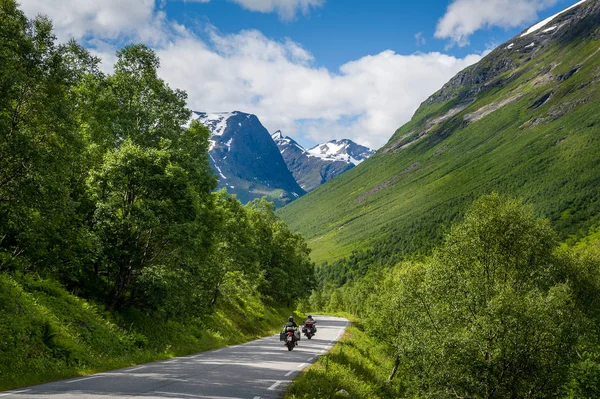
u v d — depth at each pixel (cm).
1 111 1836
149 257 2545
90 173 2309
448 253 3250
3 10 1838
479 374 2466
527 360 2398
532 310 2445
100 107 2686
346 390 1522
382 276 9425
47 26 1933
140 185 2309
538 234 3216
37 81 1880
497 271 3136
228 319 4016
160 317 2750
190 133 3170
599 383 2292
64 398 944
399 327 3869
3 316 1489
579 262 4297
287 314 7175
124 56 2930
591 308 4191
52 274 2231
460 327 2770
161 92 2969
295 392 1242
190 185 2488
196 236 2527
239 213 5028
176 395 1052
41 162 1836
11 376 1202
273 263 7138
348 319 9431
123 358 1847
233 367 1752
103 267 2380
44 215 1933
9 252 2083
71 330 1789
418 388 2872
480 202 3306
